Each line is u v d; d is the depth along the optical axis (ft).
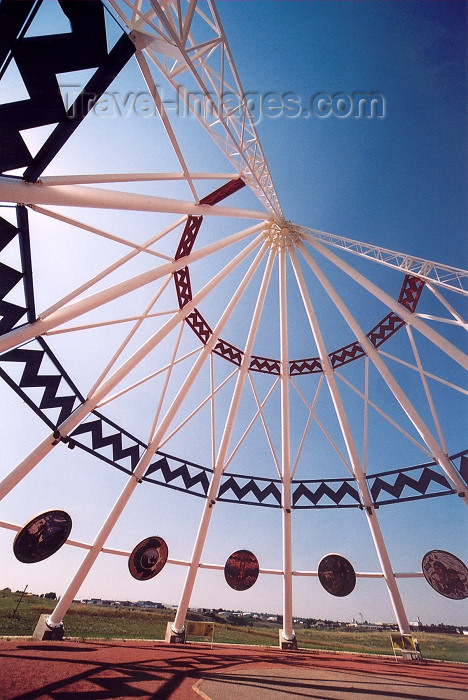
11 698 25.17
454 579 65.00
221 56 35.83
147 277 56.70
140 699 27.12
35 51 22.94
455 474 68.69
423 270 58.34
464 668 57.06
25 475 52.65
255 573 77.41
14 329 44.55
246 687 33.37
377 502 76.43
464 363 63.98
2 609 70.74
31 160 27.48
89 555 62.54
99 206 36.63
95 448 61.93
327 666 50.85
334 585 73.56
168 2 29.91
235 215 62.23
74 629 69.97
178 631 70.33
